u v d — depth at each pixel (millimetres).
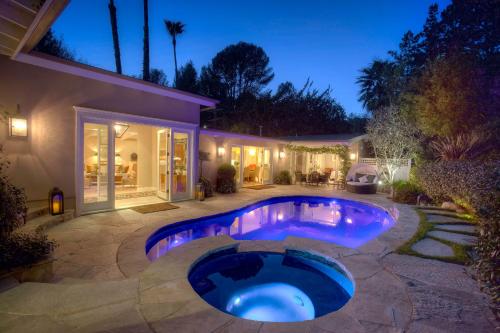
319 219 8805
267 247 5133
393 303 3137
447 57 12953
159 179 9727
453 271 4090
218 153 12469
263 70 32594
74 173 6863
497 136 10148
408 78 19297
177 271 3834
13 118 5809
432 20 19141
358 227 7922
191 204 9023
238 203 9422
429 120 12547
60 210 6320
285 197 11734
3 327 2383
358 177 13977
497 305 2146
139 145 11273
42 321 2502
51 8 3164
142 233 5676
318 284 4293
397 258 4613
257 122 28953
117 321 2594
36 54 5883
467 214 8141
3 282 3119
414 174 11664
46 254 3596
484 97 11742
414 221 7359
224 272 4660
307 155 18562
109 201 7609
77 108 6754
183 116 9430
